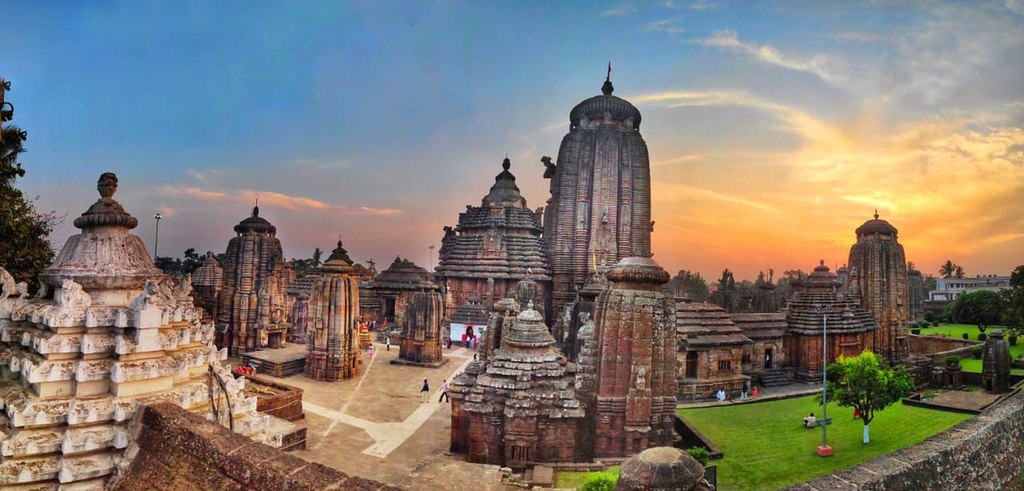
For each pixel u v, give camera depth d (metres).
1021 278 78.06
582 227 92.50
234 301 71.06
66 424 12.27
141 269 14.52
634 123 99.56
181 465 11.10
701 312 60.22
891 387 37.81
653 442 31.84
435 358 67.44
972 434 14.04
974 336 94.06
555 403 32.06
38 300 14.30
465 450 34.56
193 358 14.53
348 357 59.75
